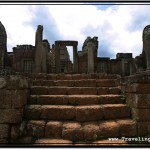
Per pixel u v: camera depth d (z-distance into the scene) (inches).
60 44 704.4
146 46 502.3
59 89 241.6
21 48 885.8
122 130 172.7
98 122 181.8
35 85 268.5
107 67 986.1
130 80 200.5
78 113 184.4
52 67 813.9
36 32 447.5
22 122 172.2
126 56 988.6
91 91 245.9
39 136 165.9
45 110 187.0
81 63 942.4
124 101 221.9
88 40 940.6
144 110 181.3
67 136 160.4
